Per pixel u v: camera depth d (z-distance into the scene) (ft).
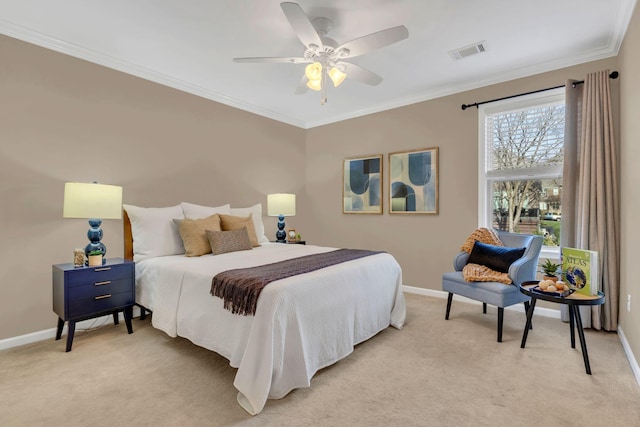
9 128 8.11
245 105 14.02
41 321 8.57
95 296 8.09
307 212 17.20
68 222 9.08
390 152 13.99
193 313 7.18
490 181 11.70
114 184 10.01
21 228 8.30
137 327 9.34
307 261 8.43
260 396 5.43
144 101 10.73
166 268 8.20
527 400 5.74
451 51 9.37
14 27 8.05
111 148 9.94
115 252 10.02
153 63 10.21
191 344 8.13
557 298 6.85
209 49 9.28
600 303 6.64
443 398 5.83
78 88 9.25
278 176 15.69
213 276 6.99
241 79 11.43
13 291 8.16
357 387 6.21
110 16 7.68
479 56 9.69
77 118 9.23
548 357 7.37
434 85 11.96
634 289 6.99
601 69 9.38
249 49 9.26
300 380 6.00
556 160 10.36
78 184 7.90
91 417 5.28
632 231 7.23
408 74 10.95
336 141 15.96
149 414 5.37
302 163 17.04
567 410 5.44
